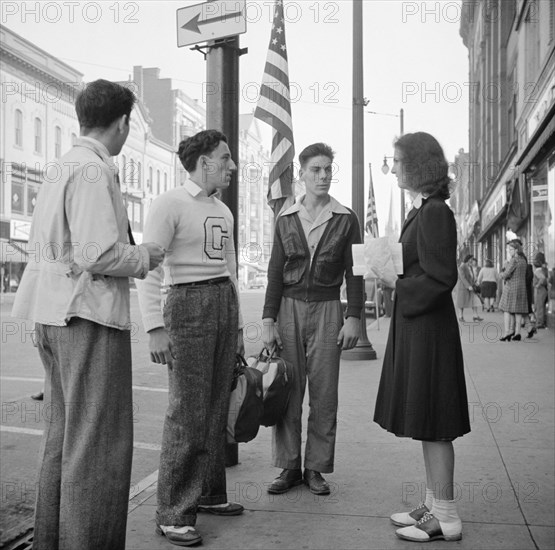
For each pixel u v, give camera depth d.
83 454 2.37
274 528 3.17
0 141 35.19
